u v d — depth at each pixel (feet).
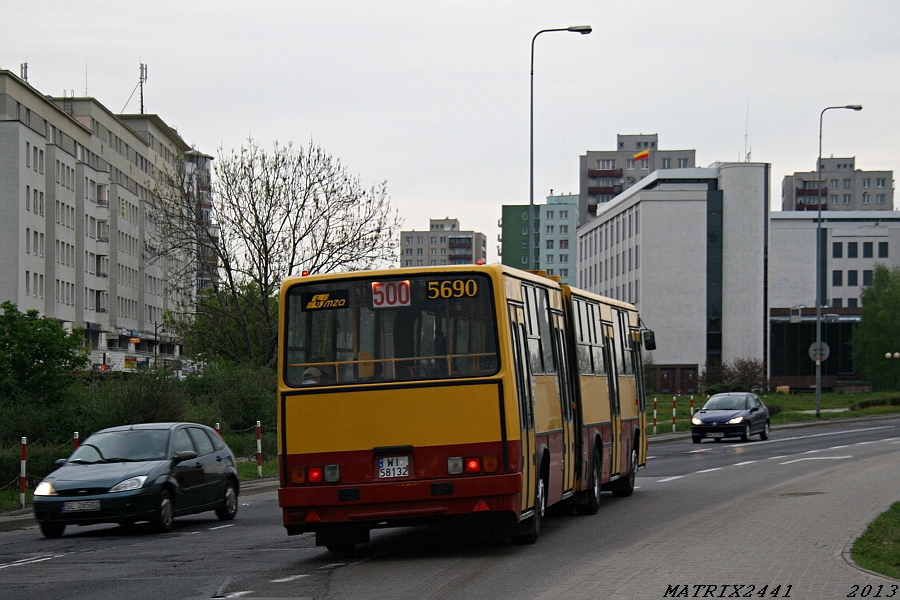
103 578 42.06
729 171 366.22
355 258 159.94
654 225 367.45
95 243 351.46
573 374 59.77
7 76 302.45
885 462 92.94
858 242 499.51
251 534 57.98
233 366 141.69
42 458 83.51
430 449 44.39
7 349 105.60
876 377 379.14
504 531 47.67
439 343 45.06
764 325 362.74
